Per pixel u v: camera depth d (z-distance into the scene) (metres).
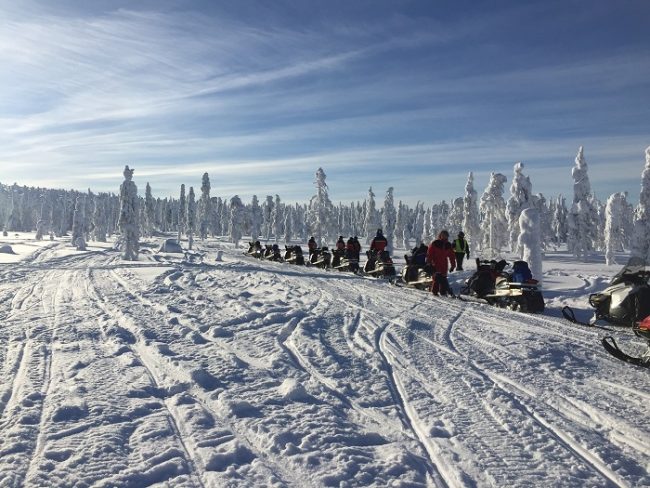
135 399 5.14
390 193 64.88
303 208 123.69
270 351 7.21
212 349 7.34
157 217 137.88
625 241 67.81
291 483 3.46
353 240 22.97
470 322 9.45
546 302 12.68
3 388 5.42
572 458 3.87
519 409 4.91
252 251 35.50
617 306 9.04
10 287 15.21
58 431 4.26
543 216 54.09
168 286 15.02
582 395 5.33
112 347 7.42
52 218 94.12
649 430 4.40
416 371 6.23
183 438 4.19
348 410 4.93
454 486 3.46
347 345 7.60
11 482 3.36
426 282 14.65
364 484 3.45
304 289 14.69
